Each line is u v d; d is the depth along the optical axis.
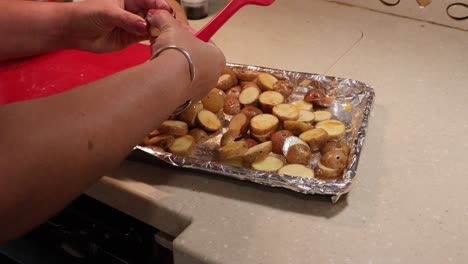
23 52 0.69
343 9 0.99
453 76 0.77
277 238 0.49
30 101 0.37
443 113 0.68
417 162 0.59
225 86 0.69
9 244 0.77
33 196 0.34
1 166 0.33
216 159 0.60
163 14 0.51
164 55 0.45
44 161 0.34
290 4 1.01
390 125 0.66
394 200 0.53
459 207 0.52
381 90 0.74
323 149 0.59
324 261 0.46
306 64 0.81
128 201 0.57
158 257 0.62
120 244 0.65
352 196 0.54
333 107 0.68
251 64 0.81
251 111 0.64
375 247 0.48
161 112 0.42
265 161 0.58
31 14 0.66
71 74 0.73
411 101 0.71
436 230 0.50
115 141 0.38
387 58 0.82
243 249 0.48
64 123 0.36
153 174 0.58
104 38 0.65
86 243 0.68
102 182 0.57
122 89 0.40
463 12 0.88
